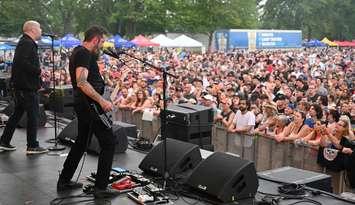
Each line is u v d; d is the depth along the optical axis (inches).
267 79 546.6
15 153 202.8
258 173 173.6
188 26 1539.1
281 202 142.9
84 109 142.6
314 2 2237.9
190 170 165.9
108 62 691.4
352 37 2331.4
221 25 1551.4
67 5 1710.1
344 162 220.7
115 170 170.1
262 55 984.9
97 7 1674.5
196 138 233.1
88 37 140.8
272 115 282.0
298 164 245.6
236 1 1566.2
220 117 297.3
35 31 191.3
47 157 196.5
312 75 656.4
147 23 1581.0
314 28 2246.6
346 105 319.0
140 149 214.4
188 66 742.5
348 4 2304.4
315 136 248.2
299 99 382.6
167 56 961.5
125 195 149.2
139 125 347.3
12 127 205.2
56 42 812.6
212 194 141.3
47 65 634.2
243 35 1233.4
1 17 1627.7
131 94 369.1
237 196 142.2
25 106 196.5
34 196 148.3
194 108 238.8
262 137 265.3
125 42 964.6
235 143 280.7
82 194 149.6
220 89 403.2
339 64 860.6
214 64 799.7
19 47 189.8
